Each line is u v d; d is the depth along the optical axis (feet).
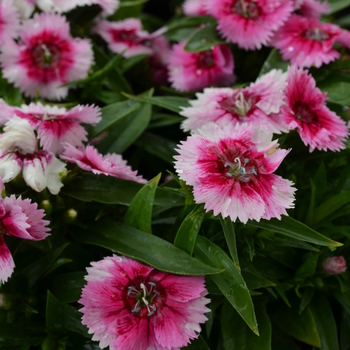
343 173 1.44
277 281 1.41
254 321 1.29
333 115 1.43
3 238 1.34
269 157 1.33
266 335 1.37
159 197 1.39
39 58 1.55
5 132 1.36
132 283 1.33
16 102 1.54
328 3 1.68
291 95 1.40
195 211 1.33
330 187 1.48
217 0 1.58
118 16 1.79
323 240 1.31
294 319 1.41
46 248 1.38
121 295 1.33
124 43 1.66
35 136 1.38
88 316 1.31
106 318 1.31
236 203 1.30
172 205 1.38
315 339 1.39
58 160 1.37
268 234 1.39
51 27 1.55
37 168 1.35
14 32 1.54
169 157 1.53
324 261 1.42
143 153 1.57
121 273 1.33
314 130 1.39
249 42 1.55
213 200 1.30
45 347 1.34
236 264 1.30
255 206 1.30
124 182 1.41
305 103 1.42
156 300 1.33
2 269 1.31
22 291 1.37
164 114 1.59
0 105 1.40
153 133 1.59
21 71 1.54
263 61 1.60
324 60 1.52
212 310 1.38
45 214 1.32
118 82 1.60
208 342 1.40
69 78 1.56
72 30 1.62
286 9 1.55
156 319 1.32
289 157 1.44
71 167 1.41
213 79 1.61
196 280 1.33
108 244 1.37
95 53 1.63
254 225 1.33
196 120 1.42
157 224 1.43
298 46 1.54
